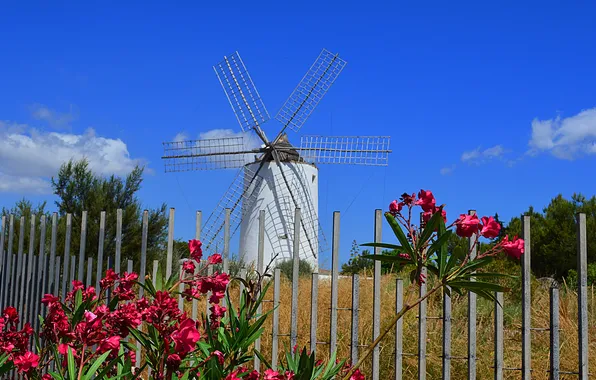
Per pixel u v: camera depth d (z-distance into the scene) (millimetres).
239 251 28656
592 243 22562
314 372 2344
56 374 2203
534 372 6629
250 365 5414
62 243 14227
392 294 8711
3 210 14656
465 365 6941
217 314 2787
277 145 28469
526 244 4918
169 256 5922
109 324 2502
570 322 7527
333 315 5254
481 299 8672
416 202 2104
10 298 7734
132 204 15023
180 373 2623
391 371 6902
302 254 27516
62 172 15609
